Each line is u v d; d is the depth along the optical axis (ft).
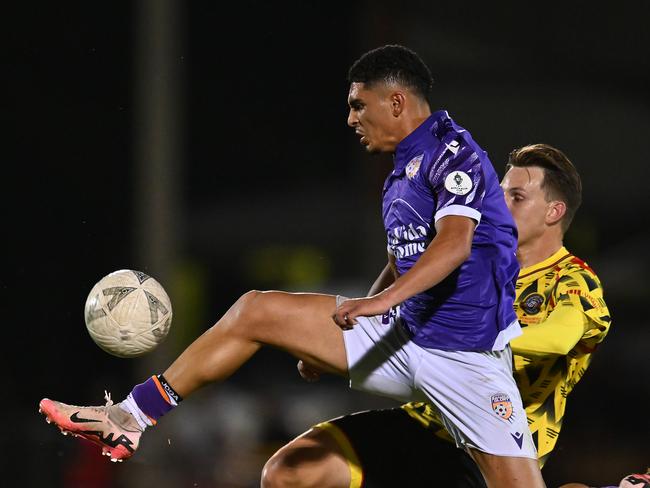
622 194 235.81
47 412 53.88
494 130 231.30
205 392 147.33
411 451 60.70
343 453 60.29
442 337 53.72
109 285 54.80
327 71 281.74
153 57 147.13
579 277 59.41
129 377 150.41
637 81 237.25
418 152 52.80
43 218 183.11
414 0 225.15
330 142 282.97
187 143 283.38
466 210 50.26
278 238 269.23
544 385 59.16
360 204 184.44
